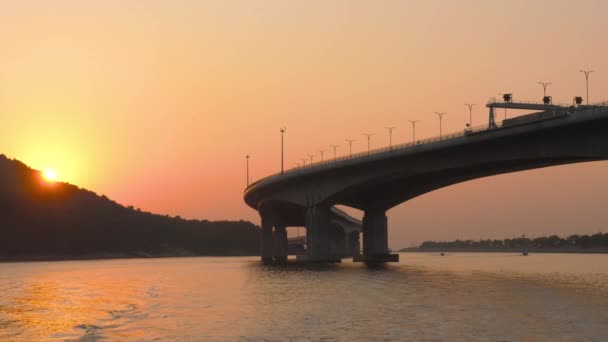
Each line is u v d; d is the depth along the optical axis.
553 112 95.31
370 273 119.69
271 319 50.47
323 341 39.91
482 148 111.06
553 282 92.19
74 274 135.62
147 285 94.81
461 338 40.72
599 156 91.00
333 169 146.12
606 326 45.75
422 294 71.50
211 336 42.50
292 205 190.25
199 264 198.62
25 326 49.62
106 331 45.78
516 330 43.88
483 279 99.75
